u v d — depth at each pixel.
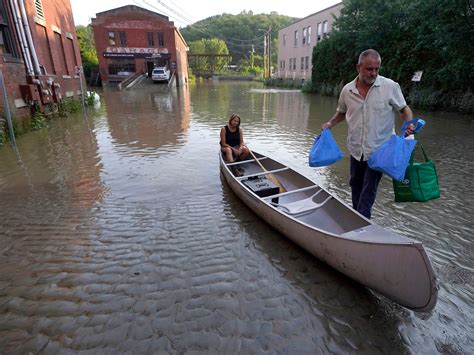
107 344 2.58
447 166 6.79
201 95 25.39
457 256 3.71
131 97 23.34
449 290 3.16
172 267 3.52
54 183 5.97
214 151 8.10
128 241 4.04
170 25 37.16
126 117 13.66
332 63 24.03
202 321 2.80
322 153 4.05
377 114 3.33
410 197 3.35
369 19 18.45
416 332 2.70
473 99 12.91
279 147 8.59
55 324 2.78
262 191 4.81
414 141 3.20
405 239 2.94
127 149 8.31
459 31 12.70
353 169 3.75
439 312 2.90
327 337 2.66
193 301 3.03
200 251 3.82
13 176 6.34
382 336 2.67
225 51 78.19
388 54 17.67
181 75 42.25
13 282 3.31
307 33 34.31
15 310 2.94
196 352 2.50
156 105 18.23
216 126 11.58
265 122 12.51
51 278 3.36
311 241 3.44
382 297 3.11
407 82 16.52
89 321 2.81
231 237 4.12
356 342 2.62
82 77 17.28
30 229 4.34
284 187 5.46
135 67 37.91
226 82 53.16
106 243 4.00
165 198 5.29
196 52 76.06
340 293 3.16
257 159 6.11
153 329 2.72
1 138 8.44
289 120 13.02
